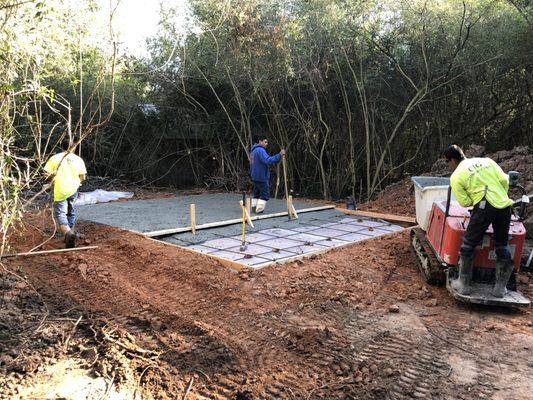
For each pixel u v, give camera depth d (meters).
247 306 4.93
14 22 3.72
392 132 11.85
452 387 3.54
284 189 13.16
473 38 10.24
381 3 10.62
